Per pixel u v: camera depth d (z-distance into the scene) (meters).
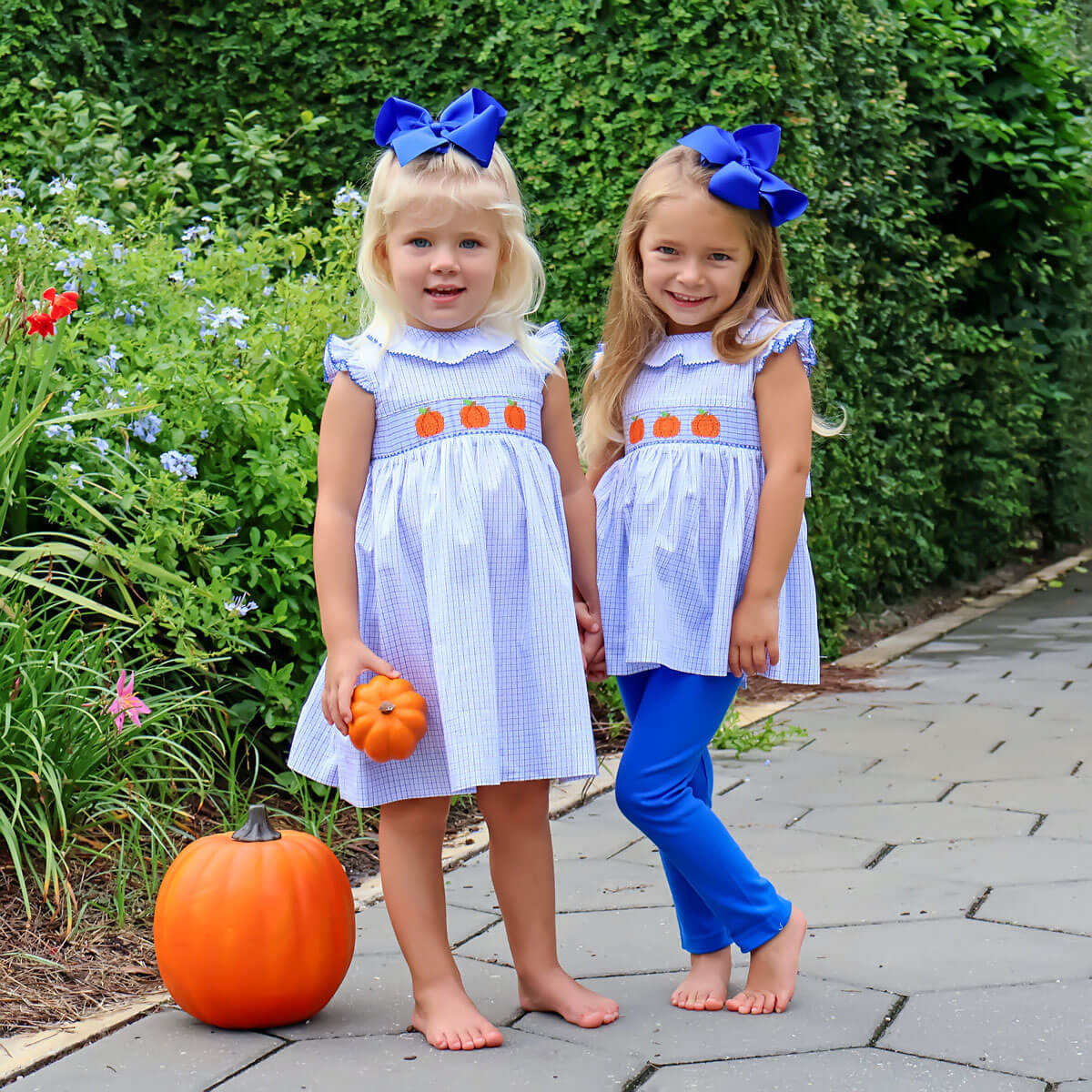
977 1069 2.15
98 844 3.03
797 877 3.19
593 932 2.85
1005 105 7.67
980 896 3.02
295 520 3.86
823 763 4.30
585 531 2.53
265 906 2.31
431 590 2.30
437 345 2.43
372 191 2.43
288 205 6.04
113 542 3.66
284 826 3.41
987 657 6.22
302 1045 2.30
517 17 5.39
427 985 2.35
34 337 3.62
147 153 6.15
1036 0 7.56
